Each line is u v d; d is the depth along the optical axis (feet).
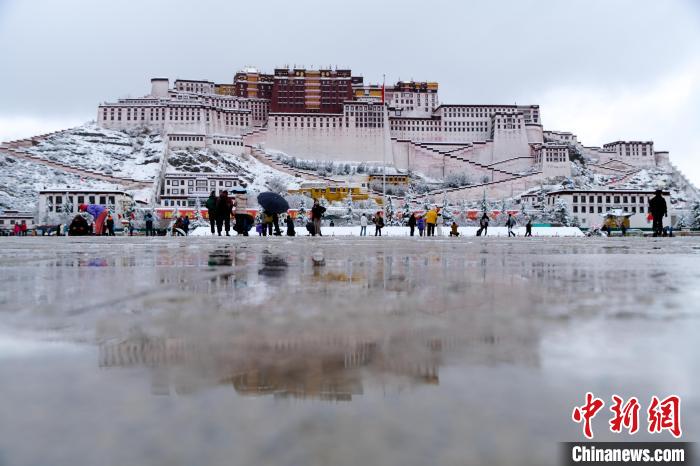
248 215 120.26
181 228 167.73
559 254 42.27
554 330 10.88
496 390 6.89
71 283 20.16
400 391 6.84
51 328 11.12
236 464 4.74
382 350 9.14
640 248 55.36
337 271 25.18
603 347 9.36
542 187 541.34
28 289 18.22
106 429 5.57
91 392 6.81
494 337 10.21
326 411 6.09
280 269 26.25
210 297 15.98
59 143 625.41
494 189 593.83
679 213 411.75
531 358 8.58
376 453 4.99
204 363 8.26
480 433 5.52
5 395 6.67
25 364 8.19
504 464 4.81
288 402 6.43
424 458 4.91
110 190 358.02
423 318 12.31
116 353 8.91
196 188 513.86
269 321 11.90
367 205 453.58
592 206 408.87
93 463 4.76
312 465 4.75
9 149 568.00
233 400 6.48
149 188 503.20
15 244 64.80
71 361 8.41
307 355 8.78
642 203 410.93
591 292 17.38
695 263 31.73
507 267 28.17
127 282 20.39
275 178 593.83
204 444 5.19
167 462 4.83
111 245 60.54
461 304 14.60
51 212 354.74
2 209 442.91
